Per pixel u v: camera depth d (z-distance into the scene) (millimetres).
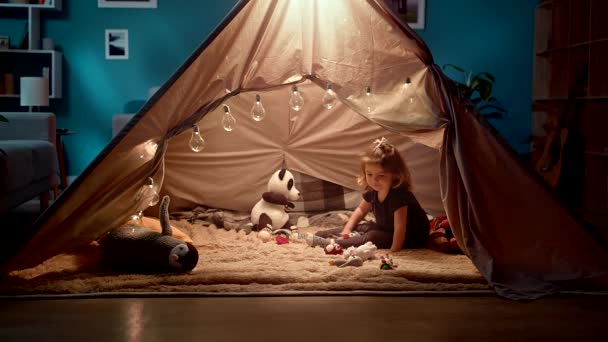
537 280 2430
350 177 3893
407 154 3789
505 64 5789
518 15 5754
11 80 5520
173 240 2500
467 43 5770
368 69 2756
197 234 3271
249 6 2521
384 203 2947
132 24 5688
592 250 2475
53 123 4645
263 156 3812
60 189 5711
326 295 2283
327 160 3861
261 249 2906
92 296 2240
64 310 2102
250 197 3824
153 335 1863
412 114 2672
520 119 5828
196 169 3777
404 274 2439
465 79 5793
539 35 5660
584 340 1851
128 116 5121
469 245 2537
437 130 2678
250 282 2391
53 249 2508
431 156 3781
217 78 2633
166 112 2551
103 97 5730
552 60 5477
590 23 4789
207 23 5715
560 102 5438
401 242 2891
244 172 3809
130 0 5664
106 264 2576
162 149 2604
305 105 3770
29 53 5637
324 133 3812
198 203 3805
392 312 2094
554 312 2117
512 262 2502
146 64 5723
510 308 2160
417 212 2971
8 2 5496
